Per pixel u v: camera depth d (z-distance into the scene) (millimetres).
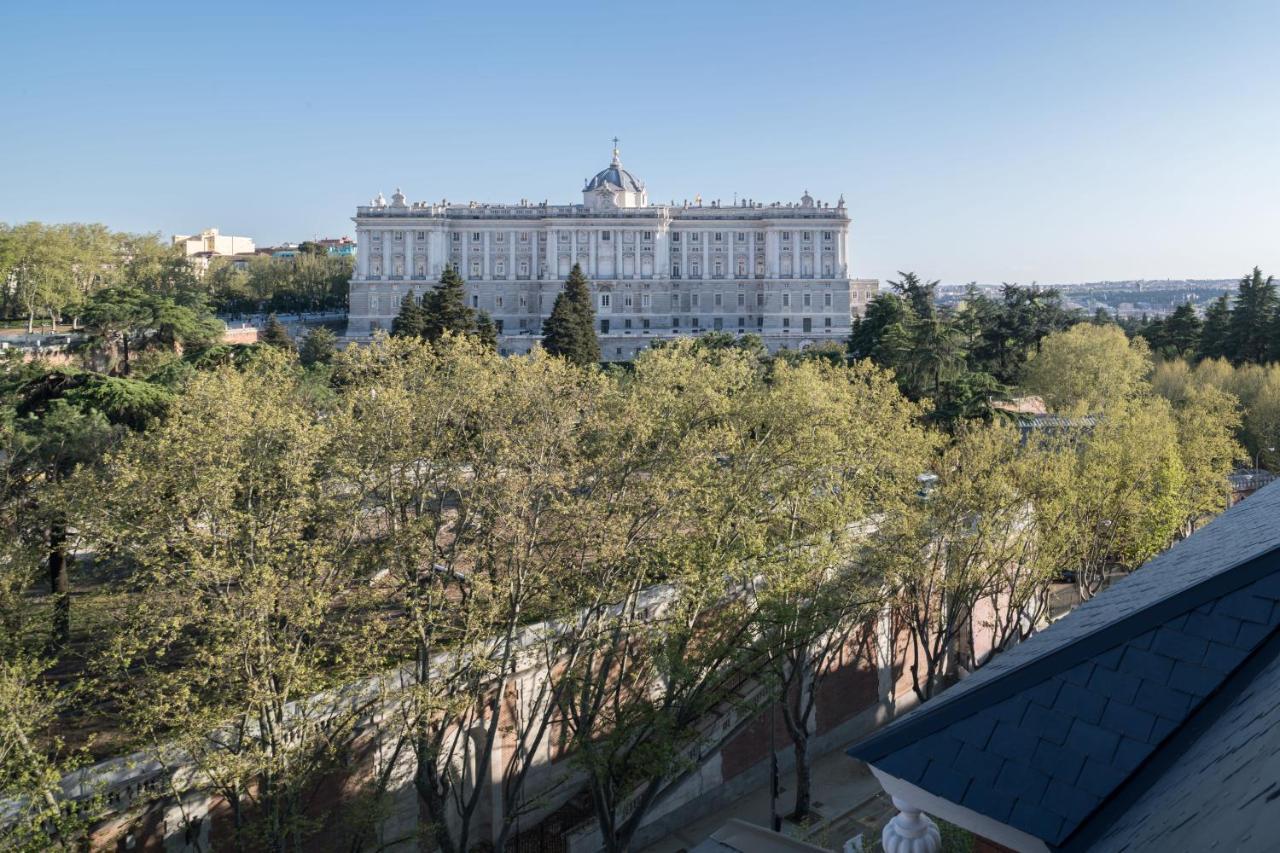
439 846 33219
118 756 27312
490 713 35000
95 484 28922
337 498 32375
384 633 31688
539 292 183625
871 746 12328
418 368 38031
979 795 11008
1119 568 61781
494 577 33781
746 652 35781
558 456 35125
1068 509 45281
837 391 43562
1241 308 117375
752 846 17406
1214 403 67938
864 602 37375
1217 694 10828
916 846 12055
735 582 37188
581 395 35562
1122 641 11867
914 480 42906
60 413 40875
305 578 27891
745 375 42812
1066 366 90312
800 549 36969
